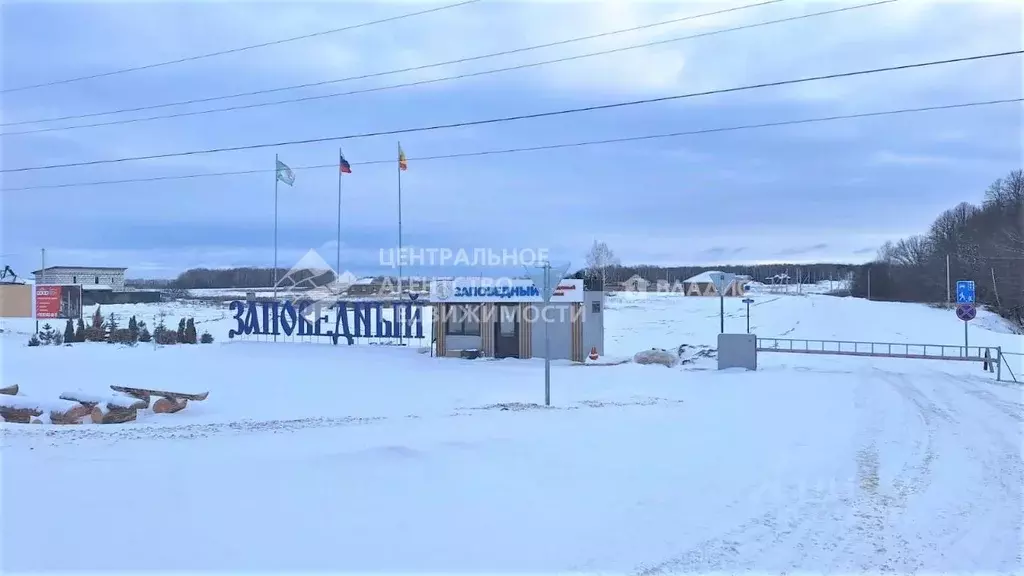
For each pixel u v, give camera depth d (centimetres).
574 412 1455
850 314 5278
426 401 1734
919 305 6328
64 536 627
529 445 1059
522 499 769
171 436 1159
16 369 2395
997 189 6975
